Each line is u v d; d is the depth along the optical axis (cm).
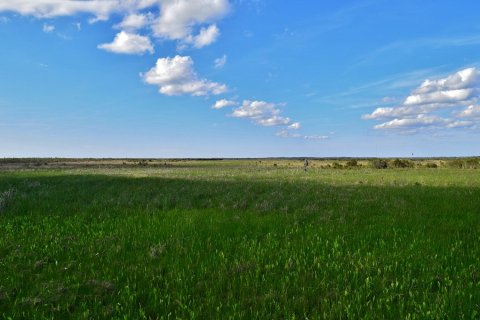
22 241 862
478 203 1413
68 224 1059
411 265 659
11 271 645
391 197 1591
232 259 719
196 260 715
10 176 2598
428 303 510
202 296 550
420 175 3378
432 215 1173
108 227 1029
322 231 945
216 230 966
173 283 590
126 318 464
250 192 1789
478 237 859
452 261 682
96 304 516
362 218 1145
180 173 3972
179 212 1272
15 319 475
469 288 552
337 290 552
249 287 570
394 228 957
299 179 2847
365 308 503
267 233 944
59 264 695
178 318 467
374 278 598
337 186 2145
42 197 1590
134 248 805
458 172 3975
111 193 1755
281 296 530
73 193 1741
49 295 543
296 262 677
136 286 584
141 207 1385
